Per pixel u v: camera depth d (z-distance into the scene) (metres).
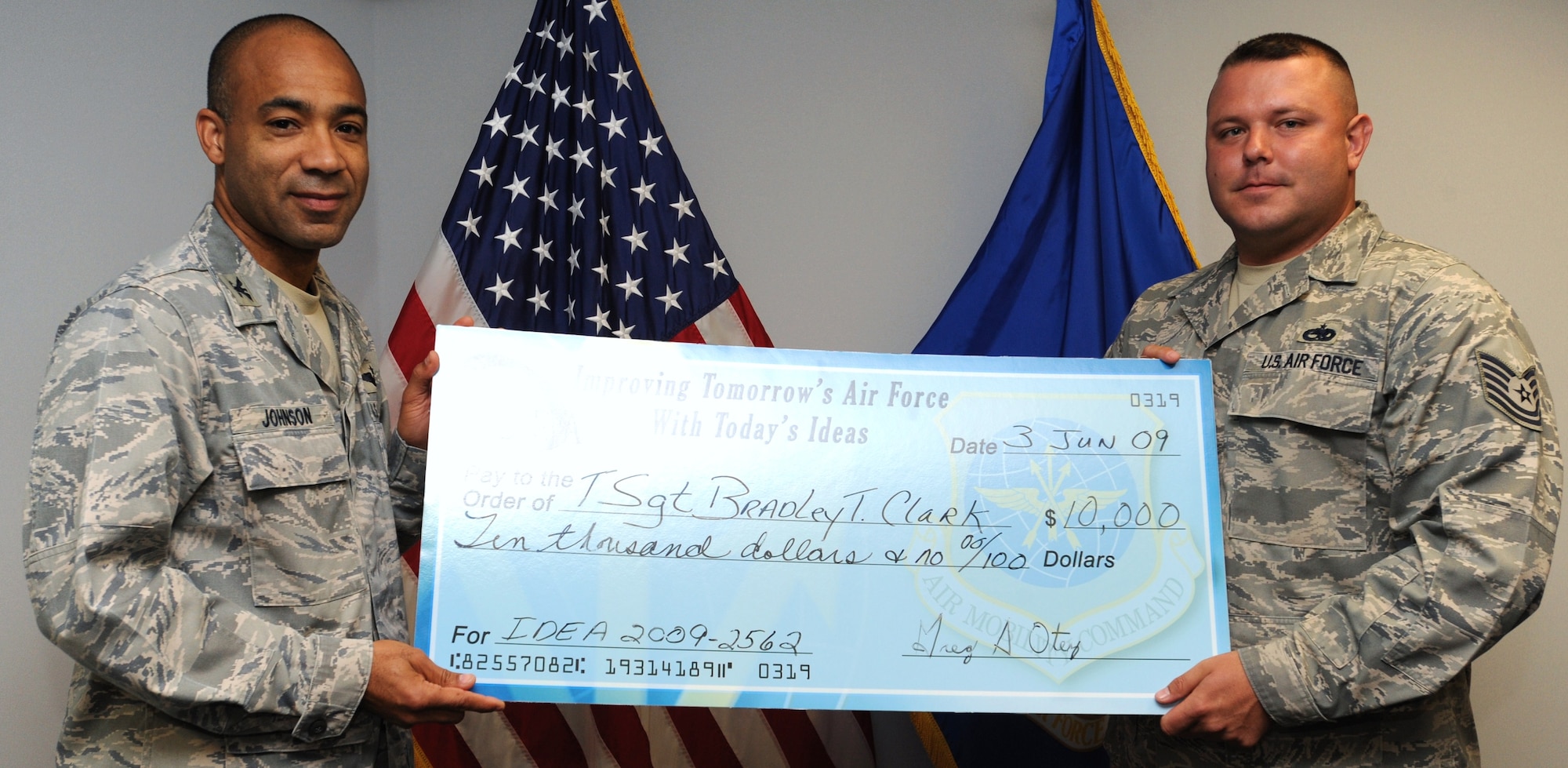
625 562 1.48
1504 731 2.19
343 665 1.30
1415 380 1.42
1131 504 1.53
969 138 2.54
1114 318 2.22
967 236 2.54
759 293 2.61
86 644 1.19
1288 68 1.57
